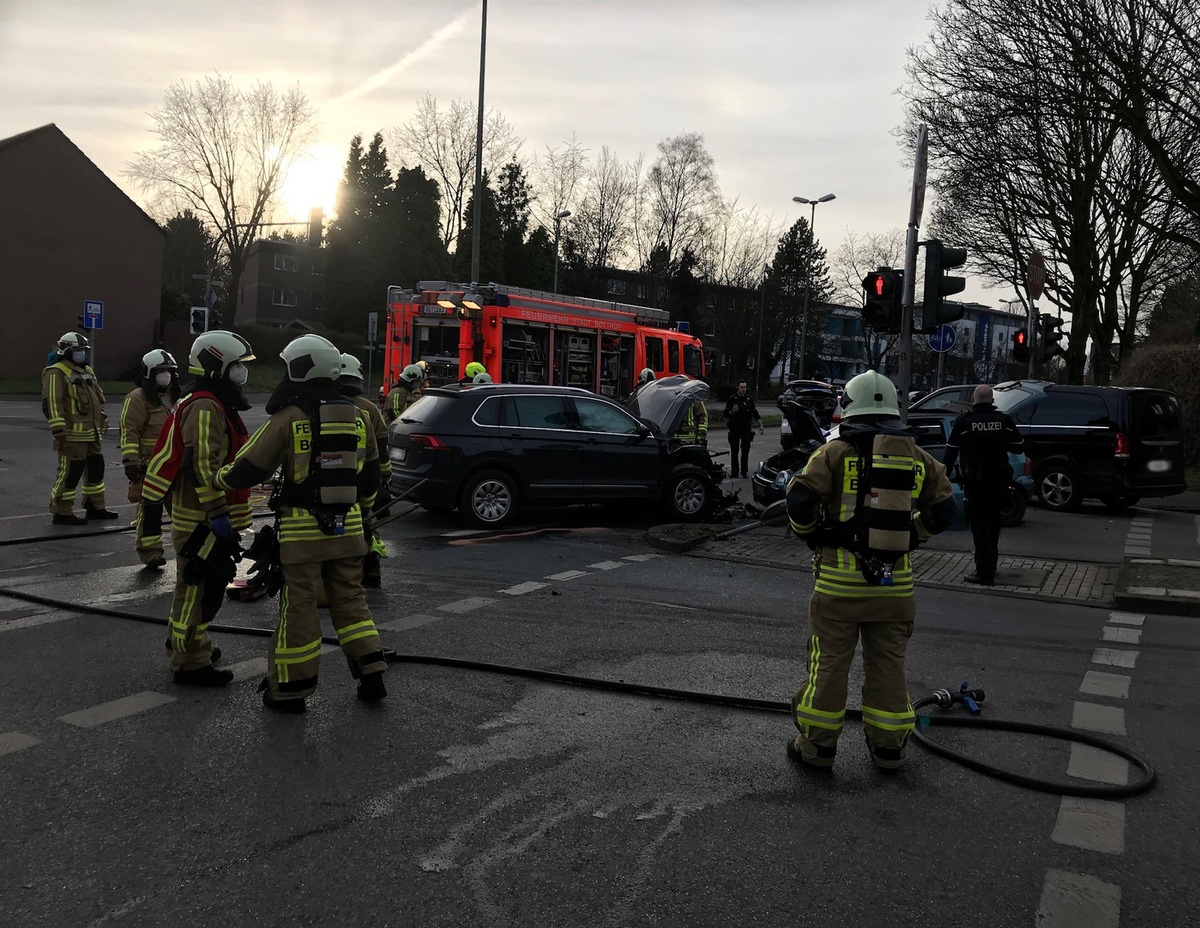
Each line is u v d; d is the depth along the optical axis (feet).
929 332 33.53
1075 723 16.66
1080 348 91.45
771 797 13.17
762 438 94.32
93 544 29.22
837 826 12.35
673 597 25.35
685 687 17.78
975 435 28.32
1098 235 92.68
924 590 27.91
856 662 20.35
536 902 10.30
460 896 10.38
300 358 15.48
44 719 15.15
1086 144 79.05
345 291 188.75
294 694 15.58
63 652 18.52
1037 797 13.47
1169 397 48.32
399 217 189.67
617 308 60.59
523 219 208.03
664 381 42.50
